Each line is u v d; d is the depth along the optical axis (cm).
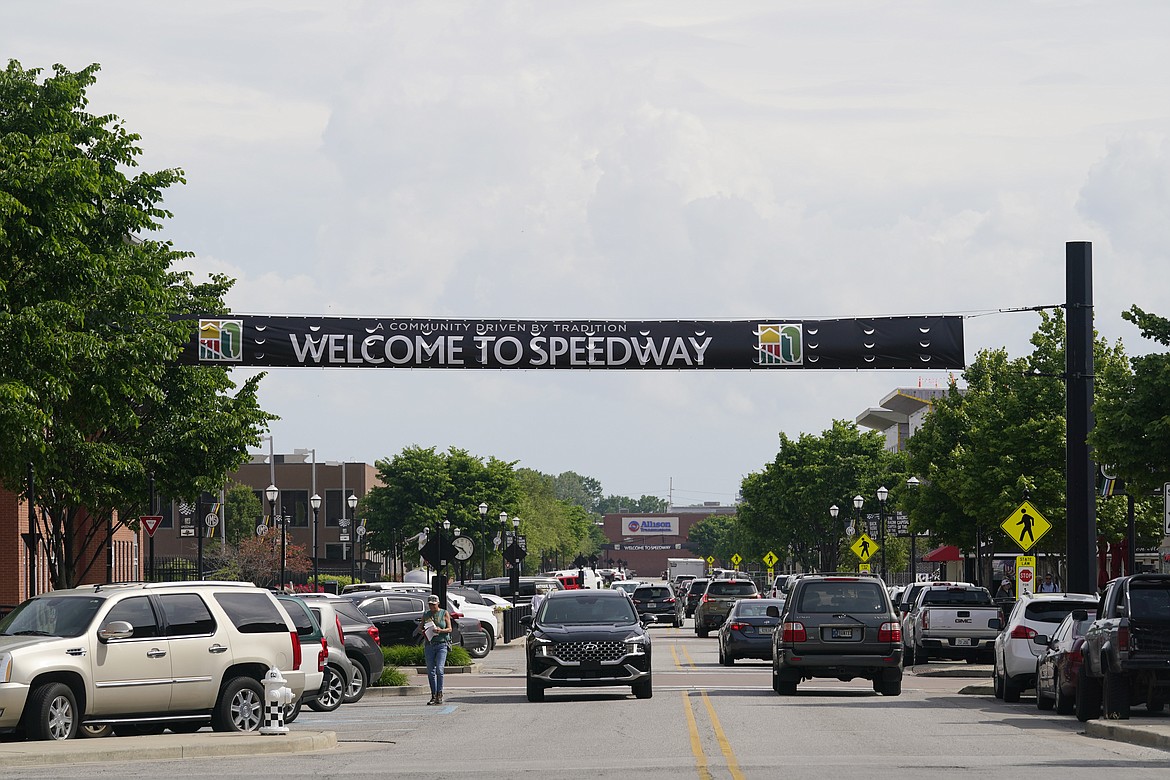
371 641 6781
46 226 6075
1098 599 6650
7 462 6625
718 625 14750
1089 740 4638
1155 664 4981
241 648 4969
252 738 4550
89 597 4778
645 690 6725
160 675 4750
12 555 10819
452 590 12988
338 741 4875
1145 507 12119
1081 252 7662
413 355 7906
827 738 4681
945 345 7850
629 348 7906
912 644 9531
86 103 7144
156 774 3781
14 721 4444
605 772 3684
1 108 6650
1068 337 7706
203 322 7831
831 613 6662
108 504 8388
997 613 9212
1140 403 7088
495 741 4762
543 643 6619
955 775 3538
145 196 7544
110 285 6962
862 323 7888
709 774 3591
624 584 19750
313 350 7888
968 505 12900
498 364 7912
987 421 12756
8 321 5875
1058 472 12306
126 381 7112
